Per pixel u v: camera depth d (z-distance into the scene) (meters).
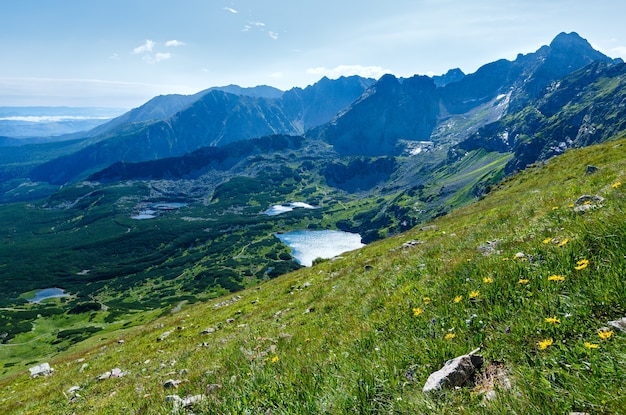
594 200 9.77
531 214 13.24
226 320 24.83
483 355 4.31
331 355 6.41
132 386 13.47
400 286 10.06
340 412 4.07
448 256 11.50
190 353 16.59
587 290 4.47
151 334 31.45
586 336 3.82
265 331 14.17
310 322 12.38
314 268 35.50
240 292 43.56
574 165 43.50
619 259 4.76
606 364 3.09
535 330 4.30
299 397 4.90
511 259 7.02
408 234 36.72
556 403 2.91
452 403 3.43
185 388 8.48
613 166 19.52
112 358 25.34
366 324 7.76
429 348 4.94
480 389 3.73
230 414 5.23
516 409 2.99
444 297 6.86
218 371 8.64
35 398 18.61
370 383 4.46
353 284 16.61
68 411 13.21
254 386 5.85
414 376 4.41
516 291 5.47
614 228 5.62
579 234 6.21
